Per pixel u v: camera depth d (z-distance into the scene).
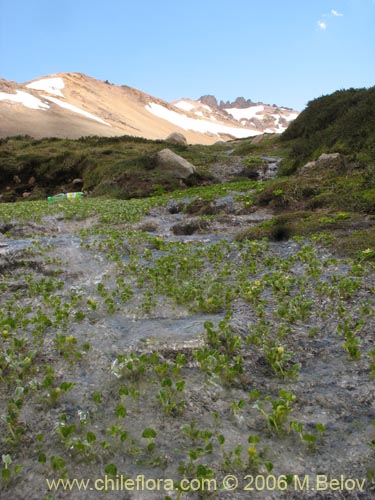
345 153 27.58
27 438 4.57
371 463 4.12
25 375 5.71
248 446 4.36
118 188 34.25
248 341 6.42
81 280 10.20
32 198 43.09
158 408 4.97
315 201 16.28
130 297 8.67
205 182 35.94
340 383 5.46
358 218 12.98
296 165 33.84
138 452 4.27
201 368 5.75
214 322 7.03
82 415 4.78
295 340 6.61
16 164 47.84
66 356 6.13
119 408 4.66
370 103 30.66
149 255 11.95
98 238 14.18
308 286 8.62
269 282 8.84
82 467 4.12
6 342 6.70
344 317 7.18
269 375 5.79
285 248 11.65
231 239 14.03
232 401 5.16
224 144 72.44
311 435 4.44
